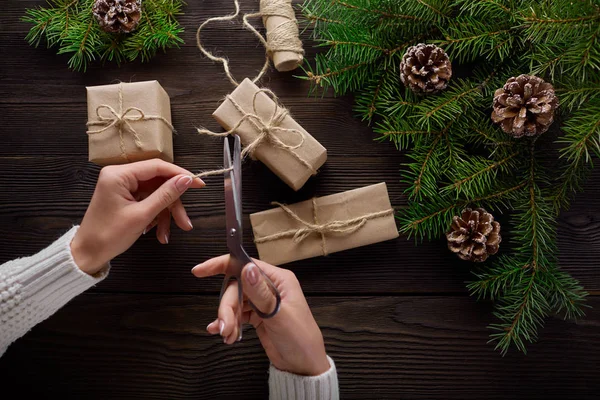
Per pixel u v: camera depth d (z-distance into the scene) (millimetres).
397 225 831
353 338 825
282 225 798
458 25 782
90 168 840
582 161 765
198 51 844
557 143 820
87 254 720
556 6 685
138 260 831
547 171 823
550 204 803
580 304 781
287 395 733
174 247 832
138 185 759
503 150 777
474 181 770
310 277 827
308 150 778
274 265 798
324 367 733
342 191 833
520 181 786
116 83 843
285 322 699
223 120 778
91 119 776
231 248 700
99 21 795
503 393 821
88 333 824
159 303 827
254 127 773
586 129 694
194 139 835
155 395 821
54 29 817
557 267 791
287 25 795
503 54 780
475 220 769
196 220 833
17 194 837
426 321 825
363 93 806
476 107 815
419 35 795
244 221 829
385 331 825
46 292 712
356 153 836
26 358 820
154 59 844
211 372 822
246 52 846
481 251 764
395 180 834
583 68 699
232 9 846
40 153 840
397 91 795
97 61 845
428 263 828
